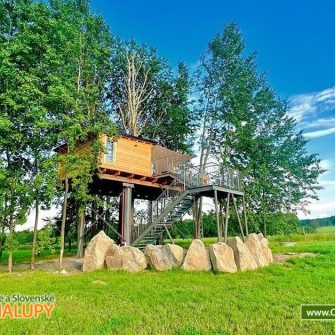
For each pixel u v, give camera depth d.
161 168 24.64
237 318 7.45
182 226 35.38
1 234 16.17
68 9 21.08
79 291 10.44
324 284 10.99
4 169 15.79
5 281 12.41
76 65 20.88
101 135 18.80
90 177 17.34
